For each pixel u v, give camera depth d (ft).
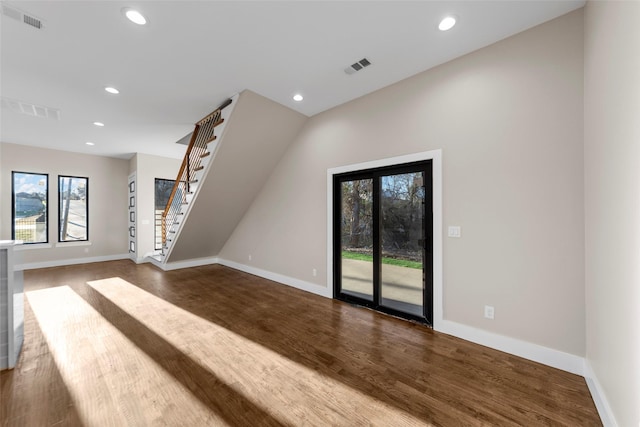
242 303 11.48
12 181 17.34
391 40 7.56
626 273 4.07
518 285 7.17
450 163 8.43
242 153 12.99
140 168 20.25
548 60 6.77
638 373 3.68
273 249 15.34
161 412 5.14
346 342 7.99
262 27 7.01
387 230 10.40
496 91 7.57
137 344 7.80
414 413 5.15
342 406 5.33
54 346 7.64
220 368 6.62
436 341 8.03
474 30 7.14
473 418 5.01
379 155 10.34
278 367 6.67
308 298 12.18
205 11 6.41
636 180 3.76
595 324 5.54
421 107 9.16
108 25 6.82
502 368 6.60
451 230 8.40
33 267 18.10
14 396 5.52
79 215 20.18
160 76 9.39
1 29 6.84
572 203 6.42
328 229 12.23
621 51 4.24
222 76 9.46
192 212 14.80
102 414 5.07
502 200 7.43
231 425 4.84
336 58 8.44
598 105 5.32
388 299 10.41
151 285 14.24
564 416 5.05
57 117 12.93
